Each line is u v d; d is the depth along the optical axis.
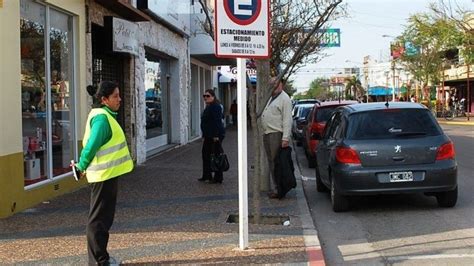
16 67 8.45
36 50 9.53
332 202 9.11
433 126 8.81
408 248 6.80
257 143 7.73
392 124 8.79
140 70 15.25
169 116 20.91
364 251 6.74
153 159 16.30
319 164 10.59
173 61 20.72
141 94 15.35
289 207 9.02
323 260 6.01
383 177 8.49
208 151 11.60
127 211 8.70
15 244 6.70
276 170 9.72
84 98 11.42
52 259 6.08
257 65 9.84
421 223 8.10
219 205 9.16
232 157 16.91
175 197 9.92
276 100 9.67
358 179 8.48
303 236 7.04
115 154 5.49
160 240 6.87
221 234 7.16
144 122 15.61
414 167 8.48
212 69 31.97
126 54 14.04
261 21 6.38
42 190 9.39
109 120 5.46
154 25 16.70
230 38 6.27
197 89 27.03
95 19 12.06
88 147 5.32
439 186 8.52
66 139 10.88
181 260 6.02
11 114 8.29
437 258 6.32
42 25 9.78
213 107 11.53
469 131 28.88
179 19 19.45
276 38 16.03
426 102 49.28
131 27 13.52
